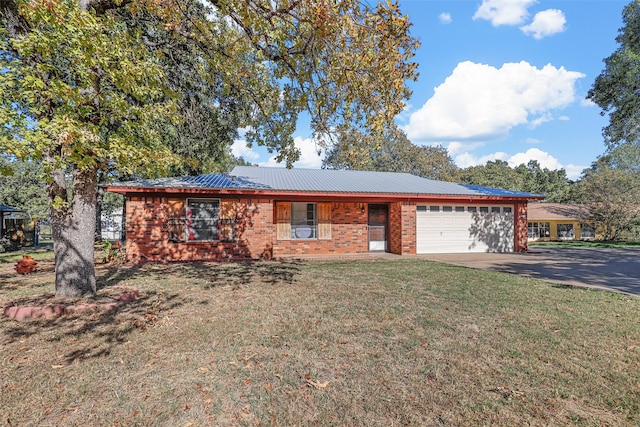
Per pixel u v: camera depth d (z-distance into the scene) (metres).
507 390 2.95
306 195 12.79
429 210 15.32
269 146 8.88
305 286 7.24
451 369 3.33
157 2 5.91
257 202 12.62
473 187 17.31
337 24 4.91
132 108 5.15
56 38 4.23
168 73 9.79
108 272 9.11
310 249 14.29
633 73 12.69
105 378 3.13
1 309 5.37
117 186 11.34
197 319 4.87
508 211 16.38
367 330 4.43
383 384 3.04
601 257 14.09
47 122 4.24
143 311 5.26
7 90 4.27
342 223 14.74
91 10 4.95
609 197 26.72
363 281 7.84
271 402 2.74
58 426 2.44
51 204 5.03
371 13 4.87
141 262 11.30
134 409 2.64
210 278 8.20
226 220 12.34
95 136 4.30
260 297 6.21
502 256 14.27
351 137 6.84
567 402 2.78
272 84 8.19
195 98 12.21
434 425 2.46
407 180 17.75
